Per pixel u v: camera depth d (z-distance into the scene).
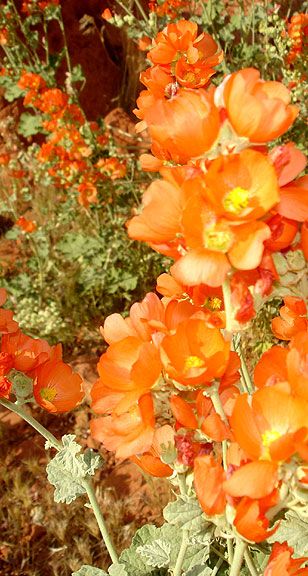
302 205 0.28
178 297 0.36
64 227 1.23
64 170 1.04
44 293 1.11
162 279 0.36
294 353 0.28
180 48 0.50
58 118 1.04
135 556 0.55
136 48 1.49
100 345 1.05
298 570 0.32
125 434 0.32
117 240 1.08
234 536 0.32
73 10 1.54
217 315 0.33
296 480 0.28
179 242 0.29
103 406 0.33
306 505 0.29
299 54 1.02
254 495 0.27
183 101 0.28
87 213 1.10
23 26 1.23
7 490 0.85
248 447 0.28
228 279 0.31
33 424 0.46
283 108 0.28
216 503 0.30
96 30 1.54
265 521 0.28
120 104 1.53
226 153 0.28
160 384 0.32
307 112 1.03
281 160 0.28
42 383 0.43
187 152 0.29
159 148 0.38
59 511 0.81
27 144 1.44
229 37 1.13
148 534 0.56
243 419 0.28
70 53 1.51
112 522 0.78
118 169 1.04
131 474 0.86
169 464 0.34
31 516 0.82
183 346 0.30
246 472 0.27
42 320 1.02
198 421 0.32
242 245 0.28
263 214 0.27
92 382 0.97
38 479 0.87
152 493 0.82
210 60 0.50
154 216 0.29
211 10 1.13
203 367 0.30
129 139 1.43
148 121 0.30
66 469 0.46
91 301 1.10
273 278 0.31
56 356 0.44
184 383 0.30
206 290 0.33
